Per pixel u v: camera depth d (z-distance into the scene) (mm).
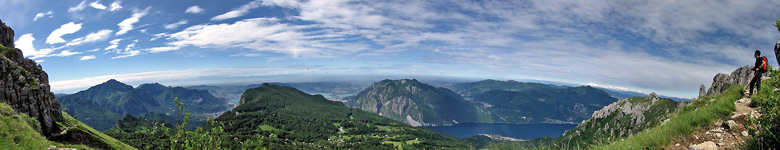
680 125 15258
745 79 39562
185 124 20234
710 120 15039
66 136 73438
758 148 11562
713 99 21578
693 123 15250
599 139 15867
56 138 70625
